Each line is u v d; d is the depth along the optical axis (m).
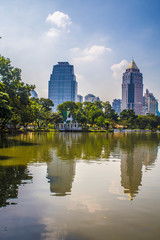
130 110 190.00
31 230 6.58
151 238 6.23
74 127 110.19
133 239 6.17
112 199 9.20
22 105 63.97
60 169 14.83
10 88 56.69
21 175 12.93
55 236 6.27
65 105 135.62
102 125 131.88
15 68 58.66
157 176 13.32
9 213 7.70
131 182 11.90
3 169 14.50
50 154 21.88
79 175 13.27
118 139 50.12
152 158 20.52
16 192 9.87
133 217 7.50
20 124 83.56
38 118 98.56
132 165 16.86
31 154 21.52
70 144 33.62
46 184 11.20
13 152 22.75
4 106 34.56
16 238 6.17
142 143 38.69
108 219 7.32
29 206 8.30
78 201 8.89
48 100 122.62
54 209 8.06
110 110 175.00
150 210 8.09
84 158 19.83
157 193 10.05
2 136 48.88
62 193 9.84
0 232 6.46
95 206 8.41
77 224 6.96
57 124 114.44
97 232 6.51
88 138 51.81
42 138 46.16
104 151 25.44
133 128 180.50
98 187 10.88
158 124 196.88
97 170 14.79
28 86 63.97
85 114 139.00
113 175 13.45
